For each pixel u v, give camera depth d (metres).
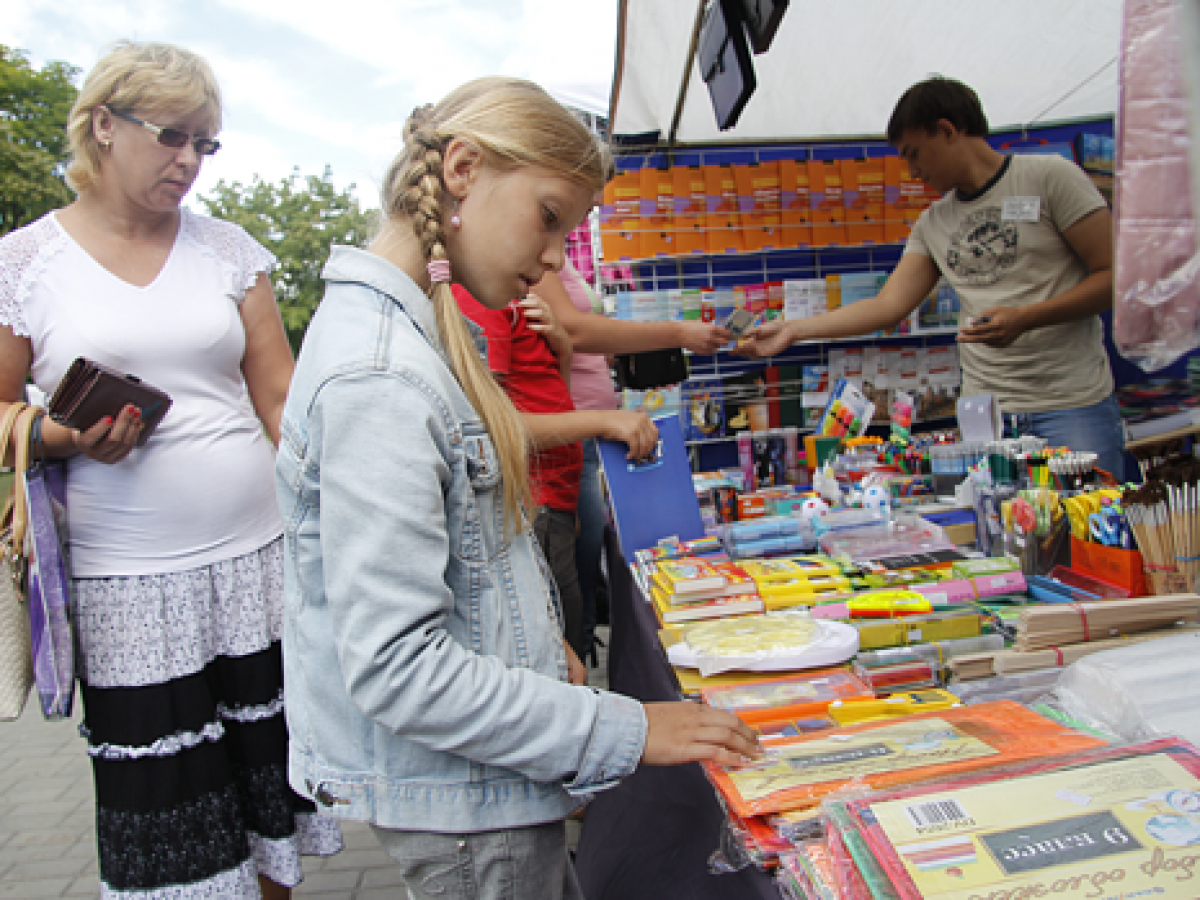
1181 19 0.67
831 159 4.11
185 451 1.53
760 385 4.04
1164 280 0.72
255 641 1.61
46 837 2.62
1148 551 1.35
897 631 1.34
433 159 0.85
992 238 2.56
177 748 1.50
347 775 0.88
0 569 1.42
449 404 0.84
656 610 1.64
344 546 0.75
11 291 1.45
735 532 2.03
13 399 1.50
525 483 0.94
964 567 1.59
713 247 3.90
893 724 1.01
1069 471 1.70
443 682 0.76
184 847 1.51
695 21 2.72
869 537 1.94
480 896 0.90
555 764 0.81
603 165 0.90
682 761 0.87
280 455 0.88
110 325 1.49
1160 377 3.79
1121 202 0.73
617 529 2.18
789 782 0.86
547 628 0.95
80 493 1.49
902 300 2.86
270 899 1.74
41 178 18.25
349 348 0.80
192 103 1.42
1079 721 0.98
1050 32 3.12
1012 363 2.55
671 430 2.20
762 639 1.32
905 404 2.69
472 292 0.92
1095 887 0.61
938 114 2.49
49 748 3.34
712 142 3.98
